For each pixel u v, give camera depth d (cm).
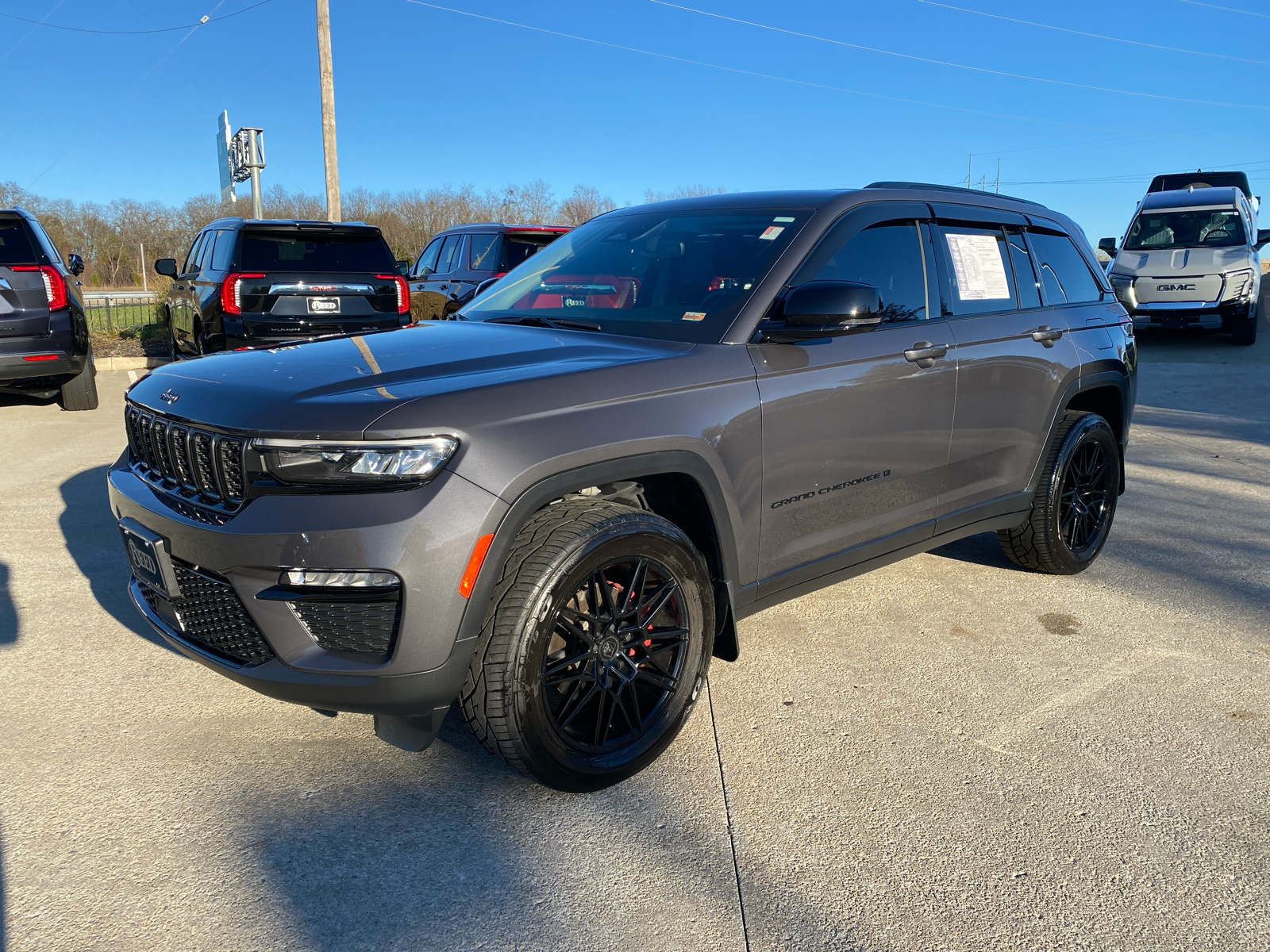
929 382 339
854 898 217
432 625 221
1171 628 379
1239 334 1352
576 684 258
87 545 458
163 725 291
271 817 245
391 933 204
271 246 838
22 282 724
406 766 271
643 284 326
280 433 221
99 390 969
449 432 222
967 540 505
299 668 224
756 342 290
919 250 355
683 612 271
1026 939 204
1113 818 249
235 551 224
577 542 237
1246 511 557
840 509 319
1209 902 216
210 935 202
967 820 248
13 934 200
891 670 338
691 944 202
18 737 281
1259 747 287
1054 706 312
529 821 246
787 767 273
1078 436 417
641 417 253
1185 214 1417
